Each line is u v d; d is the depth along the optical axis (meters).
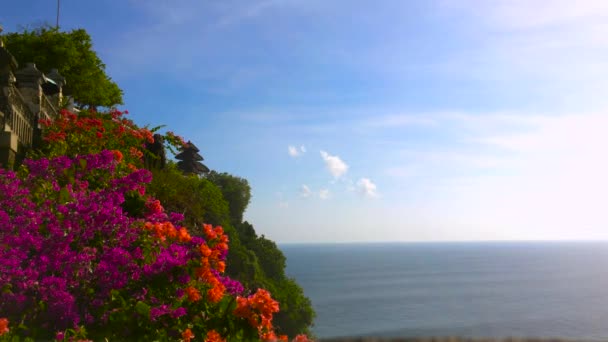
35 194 9.19
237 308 5.67
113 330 5.82
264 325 5.66
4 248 6.73
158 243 7.30
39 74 17.02
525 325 188.75
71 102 23.67
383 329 175.00
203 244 6.69
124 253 6.84
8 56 14.83
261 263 61.62
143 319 5.82
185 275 6.43
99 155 11.06
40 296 6.15
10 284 5.98
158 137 22.39
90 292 6.33
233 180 76.06
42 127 16.69
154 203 9.88
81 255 6.76
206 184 25.92
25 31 35.38
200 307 5.96
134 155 17.31
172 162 25.50
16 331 5.65
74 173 10.63
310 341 5.10
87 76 36.66
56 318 5.95
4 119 13.61
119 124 18.28
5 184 8.68
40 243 6.86
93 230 7.35
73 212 7.65
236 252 40.16
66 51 34.62
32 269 6.53
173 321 5.84
